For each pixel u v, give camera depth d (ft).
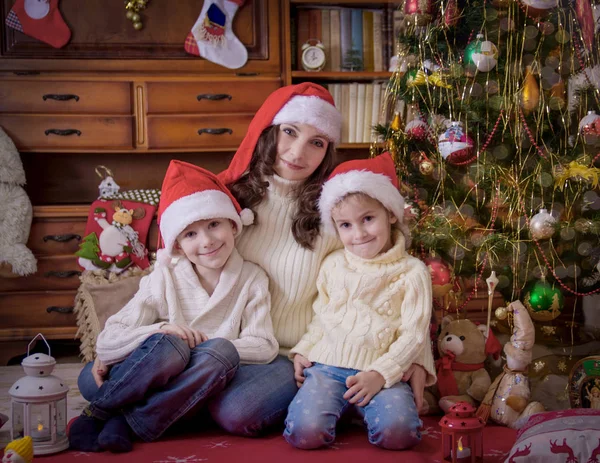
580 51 6.37
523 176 6.37
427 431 5.29
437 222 6.22
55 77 9.50
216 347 4.91
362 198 5.15
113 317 5.31
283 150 5.58
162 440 4.94
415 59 6.82
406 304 5.18
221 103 9.77
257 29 9.86
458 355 5.74
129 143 9.66
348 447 4.81
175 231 5.18
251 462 4.46
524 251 6.13
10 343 9.17
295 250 5.54
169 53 9.73
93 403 4.83
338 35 10.16
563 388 6.41
